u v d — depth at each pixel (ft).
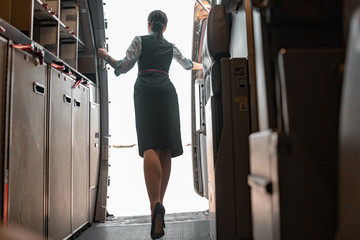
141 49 9.53
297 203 2.52
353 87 2.12
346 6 3.03
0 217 6.07
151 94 9.10
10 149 6.45
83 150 11.16
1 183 6.14
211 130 7.09
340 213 2.33
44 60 8.10
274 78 3.24
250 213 6.39
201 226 10.91
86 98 11.59
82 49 13.10
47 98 8.28
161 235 8.00
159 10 10.13
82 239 9.89
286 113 2.99
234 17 7.62
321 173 2.57
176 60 10.56
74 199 10.18
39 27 9.78
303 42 3.26
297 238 2.50
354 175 2.15
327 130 2.98
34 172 7.50
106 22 13.25
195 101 13.74
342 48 3.15
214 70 6.84
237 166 6.47
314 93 3.02
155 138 8.86
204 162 12.07
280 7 3.11
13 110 6.58
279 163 2.54
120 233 10.51
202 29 12.27
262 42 3.29
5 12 7.86
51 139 8.45
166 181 9.43
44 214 7.98
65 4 11.63
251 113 6.46
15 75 6.66
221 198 6.45
